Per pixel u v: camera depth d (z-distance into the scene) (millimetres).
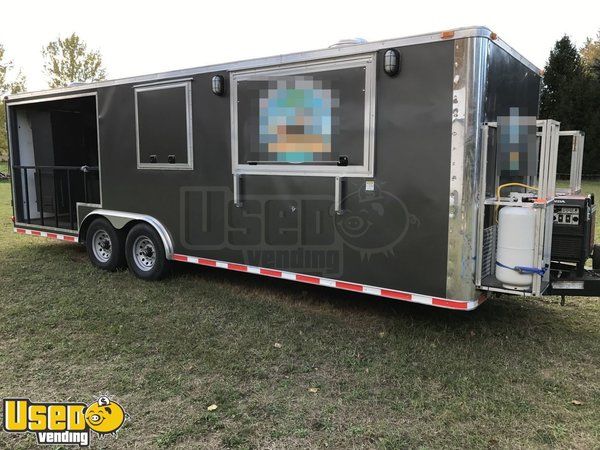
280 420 2812
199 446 2574
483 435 2680
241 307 4711
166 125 5262
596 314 4602
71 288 5309
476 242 3561
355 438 2648
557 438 2648
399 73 3662
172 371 3400
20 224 7133
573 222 3844
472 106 3391
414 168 3670
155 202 5496
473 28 3334
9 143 7086
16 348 3771
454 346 3814
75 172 7410
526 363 3537
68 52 24203
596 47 31656
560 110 23797
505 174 3830
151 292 5168
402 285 3834
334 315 4523
